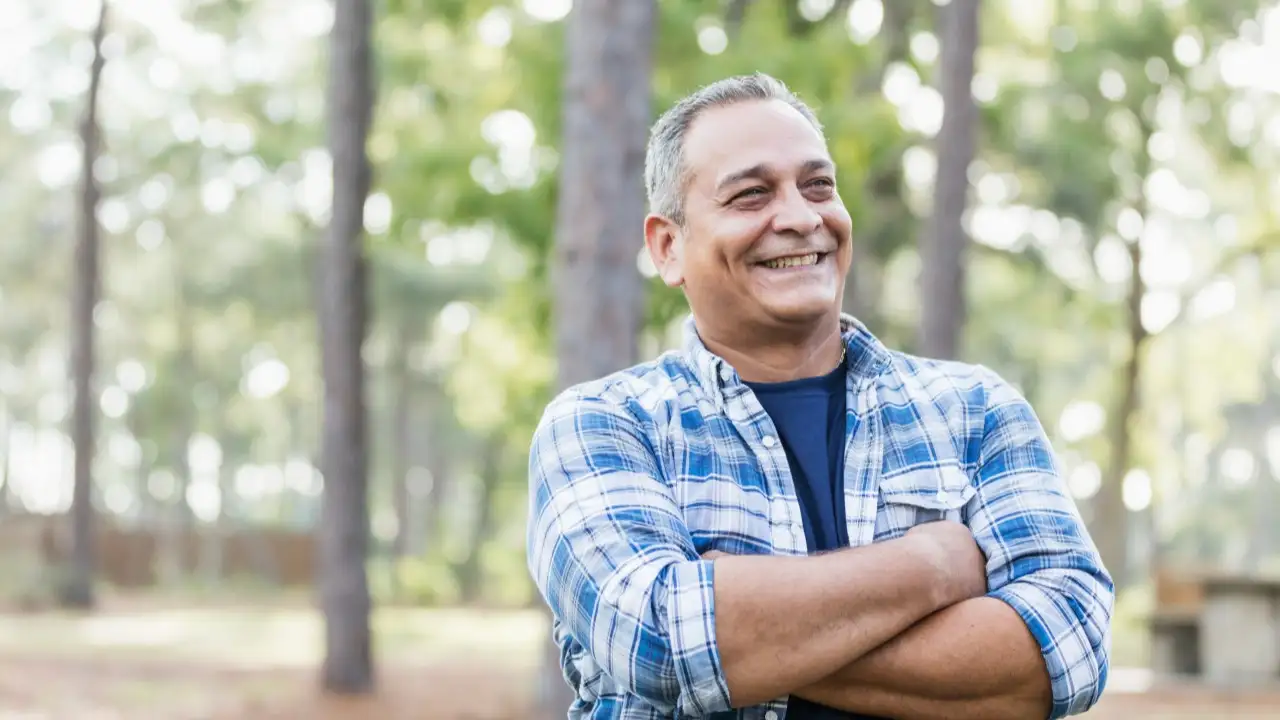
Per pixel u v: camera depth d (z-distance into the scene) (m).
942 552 1.93
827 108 11.59
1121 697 11.45
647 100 8.09
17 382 56.19
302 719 11.81
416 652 18.81
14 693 13.05
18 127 41.19
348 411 13.62
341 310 13.56
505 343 15.48
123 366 51.56
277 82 29.02
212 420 52.38
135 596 32.84
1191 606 15.20
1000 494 2.07
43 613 24.45
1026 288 32.53
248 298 43.00
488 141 12.01
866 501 2.04
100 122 25.00
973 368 2.22
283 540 39.81
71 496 25.84
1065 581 1.98
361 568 13.62
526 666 16.72
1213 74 26.84
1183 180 30.11
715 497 2.02
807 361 2.15
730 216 2.11
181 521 46.97
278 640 20.34
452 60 13.88
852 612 1.85
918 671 1.88
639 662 1.87
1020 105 24.03
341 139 13.51
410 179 11.99
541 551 2.05
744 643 1.84
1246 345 37.94
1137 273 29.34
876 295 21.20
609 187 8.00
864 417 2.10
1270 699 11.23
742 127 2.13
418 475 56.28
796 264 2.10
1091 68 25.25
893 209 20.30
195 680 14.41
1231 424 50.34
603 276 7.97
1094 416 40.94
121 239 42.31
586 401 2.13
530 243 11.72
